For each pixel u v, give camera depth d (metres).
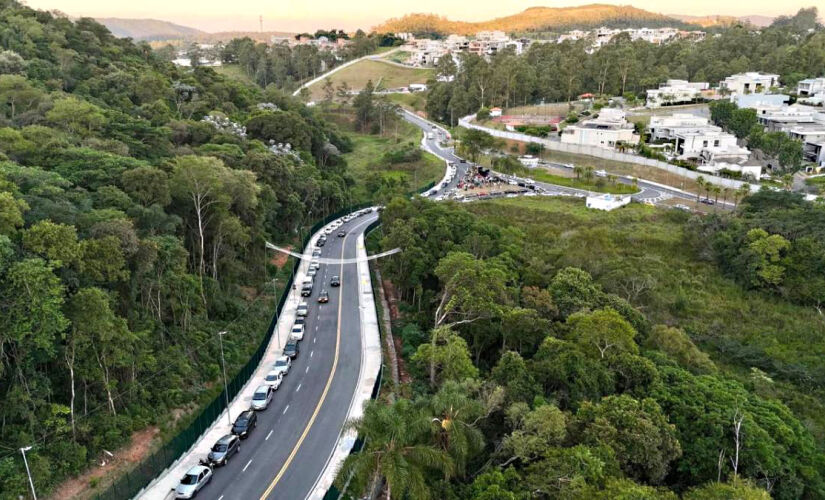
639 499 36.88
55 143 67.62
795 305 88.94
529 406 48.84
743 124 153.38
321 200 121.56
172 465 46.34
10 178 51.47
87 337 44.50
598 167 146.38
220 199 68.62
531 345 62.56
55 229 44.38
